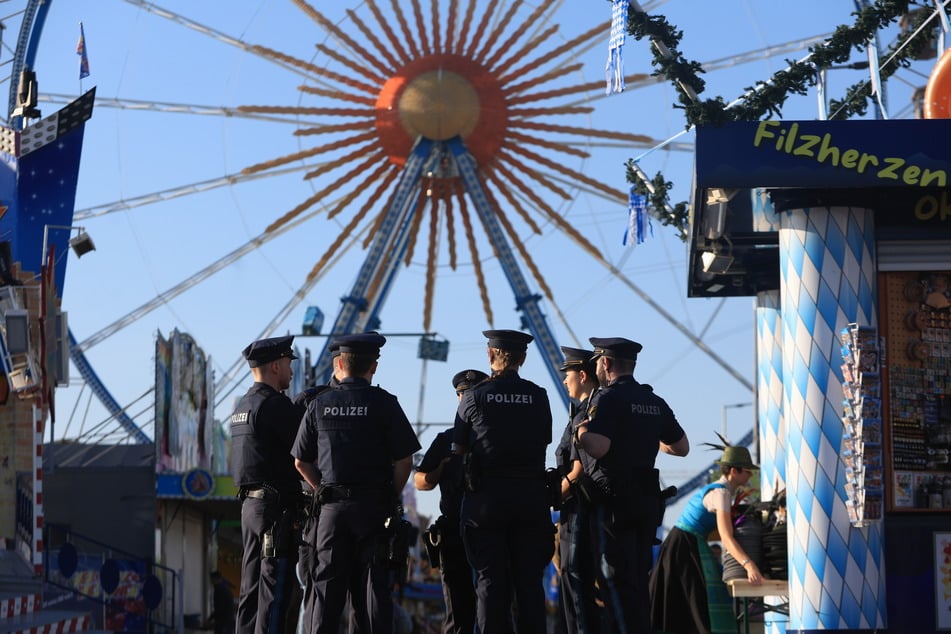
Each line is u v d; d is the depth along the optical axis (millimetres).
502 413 9469
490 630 9312
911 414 13023
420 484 10812
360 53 42250
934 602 12711
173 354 31219
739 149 12523
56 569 24062
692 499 12172
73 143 23219
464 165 41656
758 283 16344
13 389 19891
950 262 13109
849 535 12609
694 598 11875
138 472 29250
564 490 10359
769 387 16203
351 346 9695
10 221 22734
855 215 12961
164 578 30031
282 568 10102
